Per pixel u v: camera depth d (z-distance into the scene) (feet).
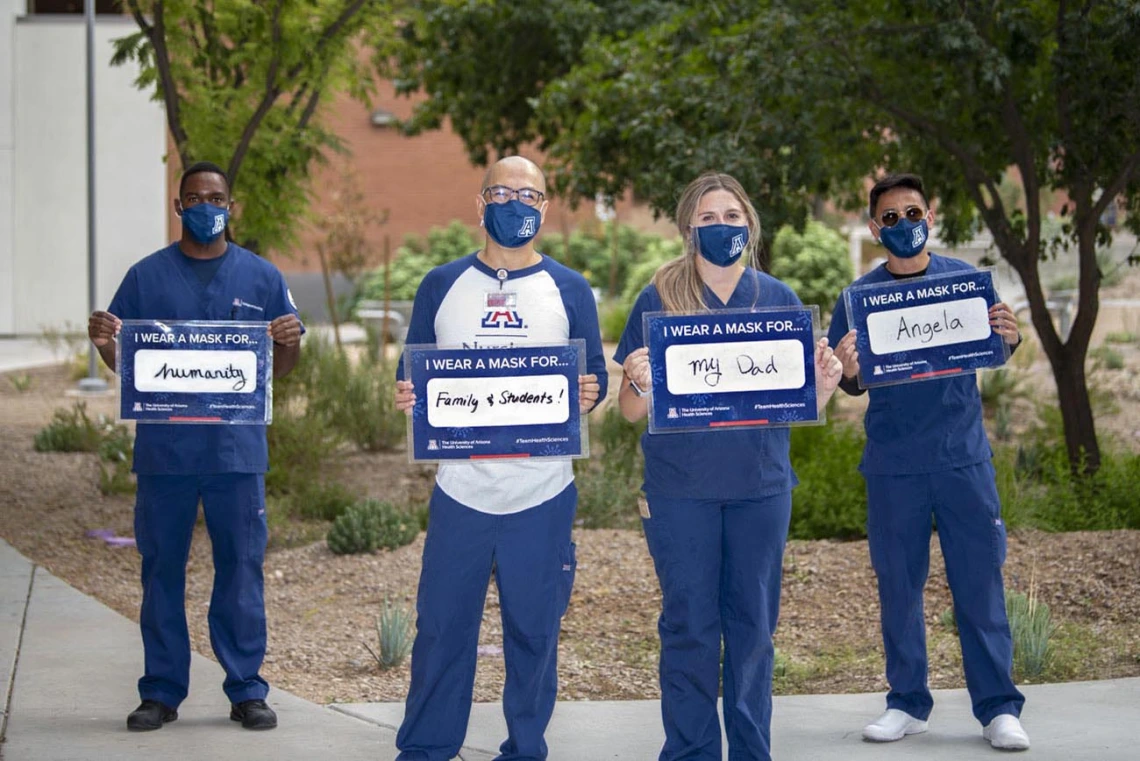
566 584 15.75
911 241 17.51
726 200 15.44
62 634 23.11
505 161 15.57
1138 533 27.86
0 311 82.43
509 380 15.42
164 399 17.79
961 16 30.45
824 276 72.90
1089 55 30.17
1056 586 25.03
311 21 35.55
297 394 44.37
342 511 34.55
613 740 17.95
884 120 35.70
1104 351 60.80
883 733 17.48
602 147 41.88
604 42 42.39
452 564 15.51
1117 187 32.09
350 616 25.63
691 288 15.74
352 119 109.29
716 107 32.45
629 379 15.76
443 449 15.39
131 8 34.40
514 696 15.61
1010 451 37.04
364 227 98.58
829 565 27.14
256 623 18.54
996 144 35.35
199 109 35.09
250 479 18.38
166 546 18.29
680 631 15.53
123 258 83.35
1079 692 19.42
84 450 42.86
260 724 18.21
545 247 104.42
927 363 17.22
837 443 35.68
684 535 15.43
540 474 15.52
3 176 81.82
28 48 81.56
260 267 18.67
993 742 17.12
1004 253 34.71
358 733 18.13
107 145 82.94
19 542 31.12
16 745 17.40
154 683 18.40
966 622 17.43
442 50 53.88
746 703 15.53
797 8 33.65
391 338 70.90
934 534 28.60
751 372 15.35
